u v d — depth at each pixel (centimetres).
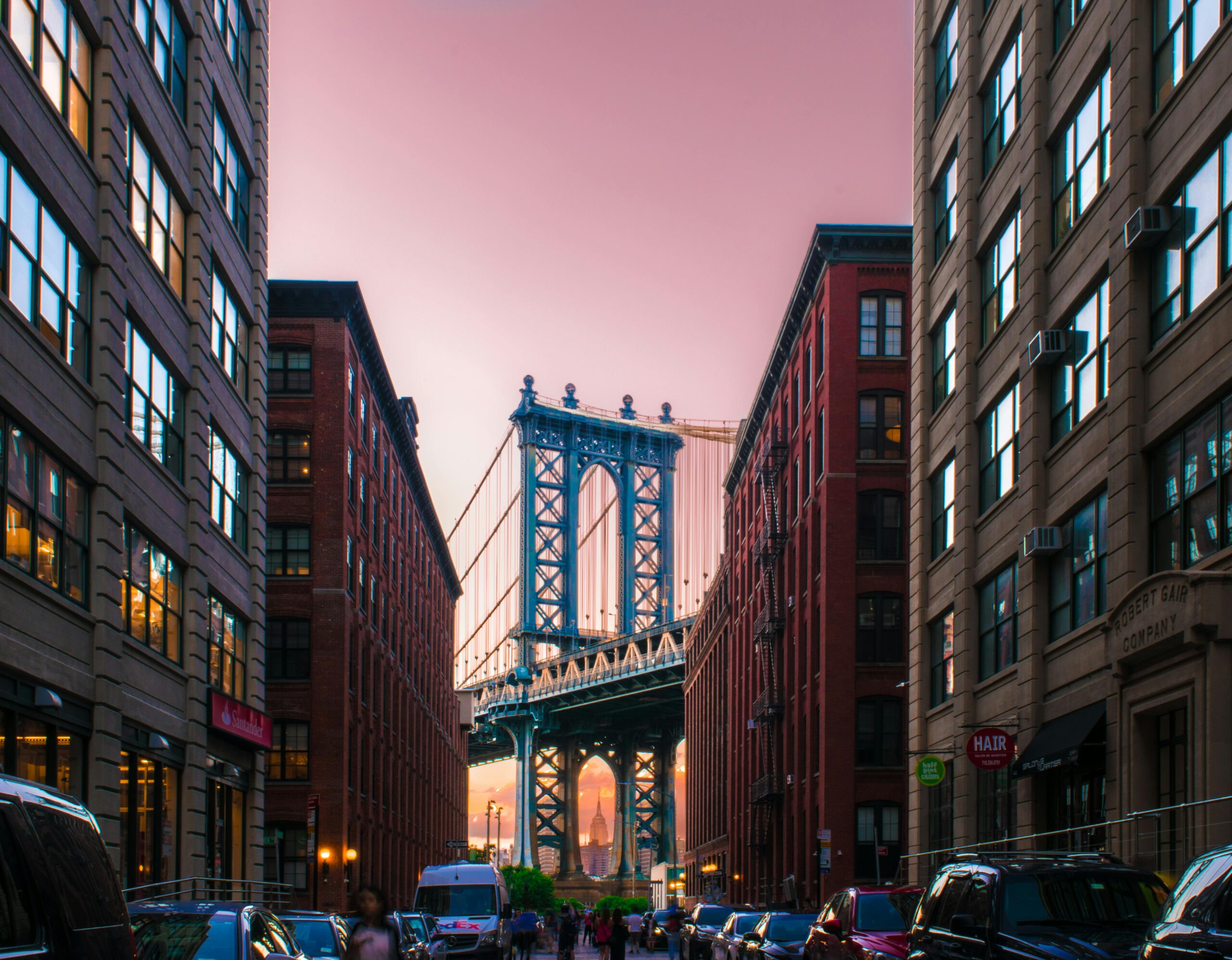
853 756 4878
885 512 5059
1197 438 2027
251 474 3672
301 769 4916
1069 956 1090
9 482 1998
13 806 624
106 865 726
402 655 7056
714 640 9256
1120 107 2312
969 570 3150
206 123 3178
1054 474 2644
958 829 3116
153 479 2733
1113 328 2298
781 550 6112
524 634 15675
